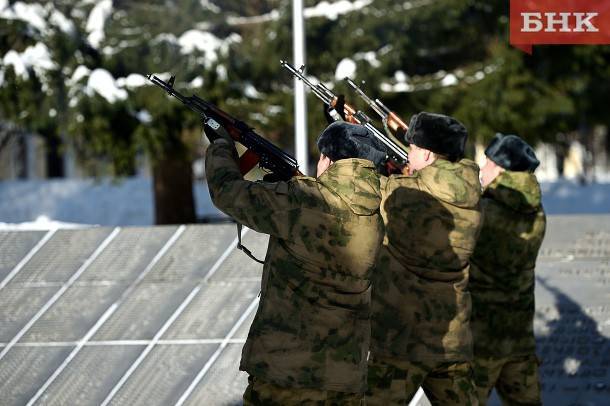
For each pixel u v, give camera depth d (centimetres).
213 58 2342
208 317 956
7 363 933
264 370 552
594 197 3095
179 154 2403
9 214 3456
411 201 652
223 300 971
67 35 2291
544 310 983
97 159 2566
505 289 762
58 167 4800
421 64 2664
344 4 2455
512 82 2442
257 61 2484
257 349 557
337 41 2442
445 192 646
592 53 2469
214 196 556
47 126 2295
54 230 1059
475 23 2536
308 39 2459
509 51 2459
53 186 3597
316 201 548
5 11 2247
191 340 935
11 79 2197
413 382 662
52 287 1005
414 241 653
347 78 803
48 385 912
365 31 2431
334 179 558
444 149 658
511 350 765
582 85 2575
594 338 964
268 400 554
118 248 1035
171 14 2519
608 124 2795
